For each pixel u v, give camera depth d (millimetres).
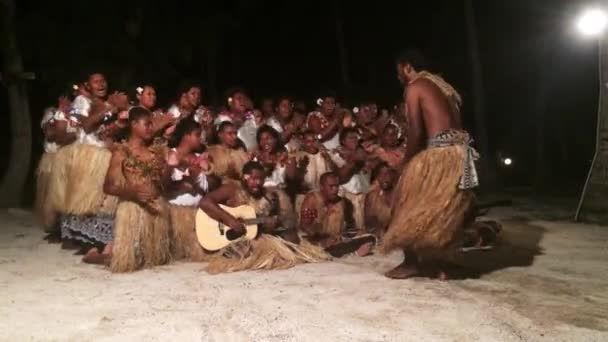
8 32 8008
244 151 5176
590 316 3350
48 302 3666
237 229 4605
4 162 11484
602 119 6281
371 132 6020
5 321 3336
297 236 4902
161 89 10273
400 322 3271
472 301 3617
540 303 3574
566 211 7324
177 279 4184
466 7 11781
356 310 3469
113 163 4496
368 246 4910
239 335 3113
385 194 5270
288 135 5758
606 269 4344
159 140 4746
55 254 5023
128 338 3088
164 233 4621
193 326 3242
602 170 6301
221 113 5746
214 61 12984
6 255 4988
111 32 9273
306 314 3410
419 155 3963
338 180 5227
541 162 13336
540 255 4805
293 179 5375
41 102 10695
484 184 11234
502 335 3078
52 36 8828
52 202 5086
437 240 3797
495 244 5207
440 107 3955
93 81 5055
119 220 4457
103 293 3852
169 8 10492
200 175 4832
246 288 3938
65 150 4957
